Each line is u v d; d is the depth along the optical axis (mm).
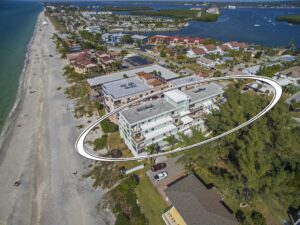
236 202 45719
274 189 39562
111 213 46344
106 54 133125
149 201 47250
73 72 116375
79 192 51625
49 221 45781
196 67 124875
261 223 40750
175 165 55719
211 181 50562
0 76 119625
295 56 138750
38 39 194000
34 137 70938
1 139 70750
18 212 47875
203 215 39781
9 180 55750
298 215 41969
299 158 48531
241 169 45719
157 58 141750
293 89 90312
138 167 55000
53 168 58531
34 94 98250
